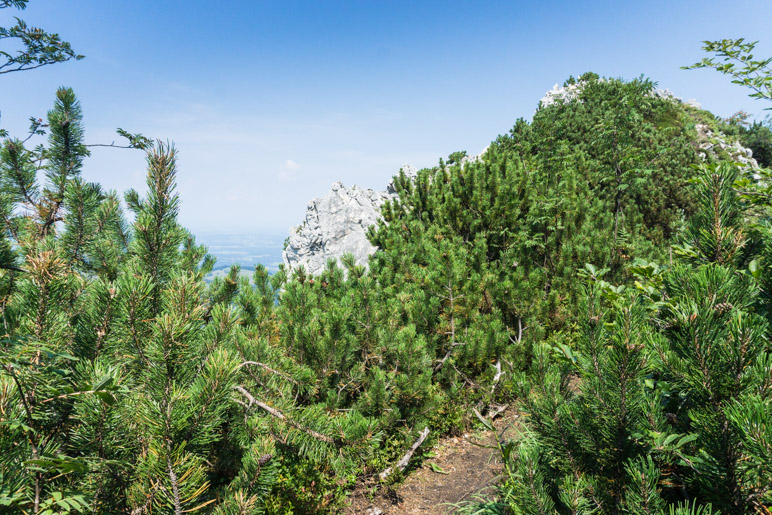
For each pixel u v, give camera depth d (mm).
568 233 9492
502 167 10836
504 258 8820
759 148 30031
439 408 5941
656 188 13125
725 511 1829
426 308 6934
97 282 2506
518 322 7855
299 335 5156
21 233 3992
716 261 2410
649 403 2160
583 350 2457
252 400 2893
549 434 2678
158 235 2824
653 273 2678
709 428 1830
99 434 2072
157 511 1982
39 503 1897
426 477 5305
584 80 30594
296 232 23938
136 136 4094
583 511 2232
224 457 3168
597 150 13742
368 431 3246
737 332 1762
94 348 2363
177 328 2102
